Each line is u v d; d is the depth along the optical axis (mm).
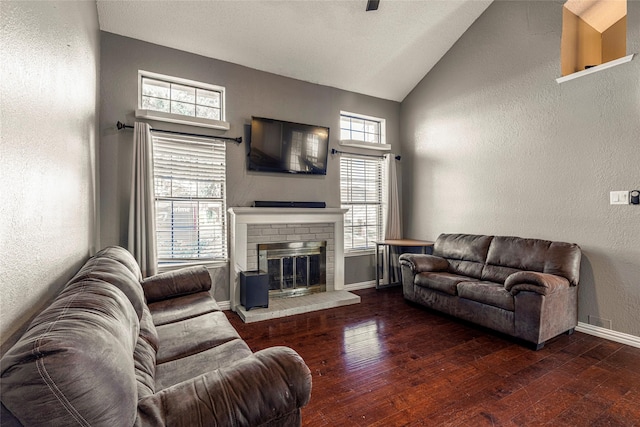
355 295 4113
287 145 4109
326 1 3402
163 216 3531
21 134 1045
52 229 1396
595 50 3561
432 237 4688
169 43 3498
